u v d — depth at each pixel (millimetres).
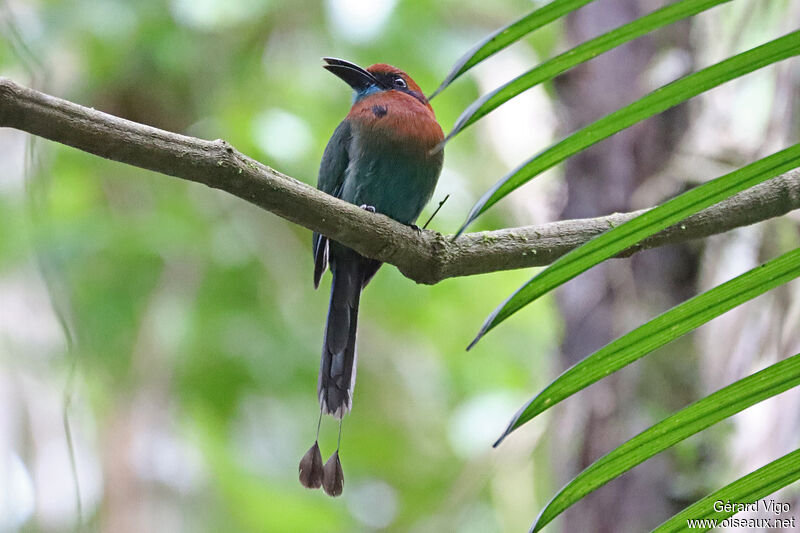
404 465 14562
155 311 12094
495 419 13594
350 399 7699
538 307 14312
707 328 8250
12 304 12234
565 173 9219
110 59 12523
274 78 13445
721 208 5465
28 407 12367
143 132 4367
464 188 13828
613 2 9227
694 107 8875
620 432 8312
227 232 12750
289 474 13805
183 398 12555
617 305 8672
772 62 2340
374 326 14148
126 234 11922
